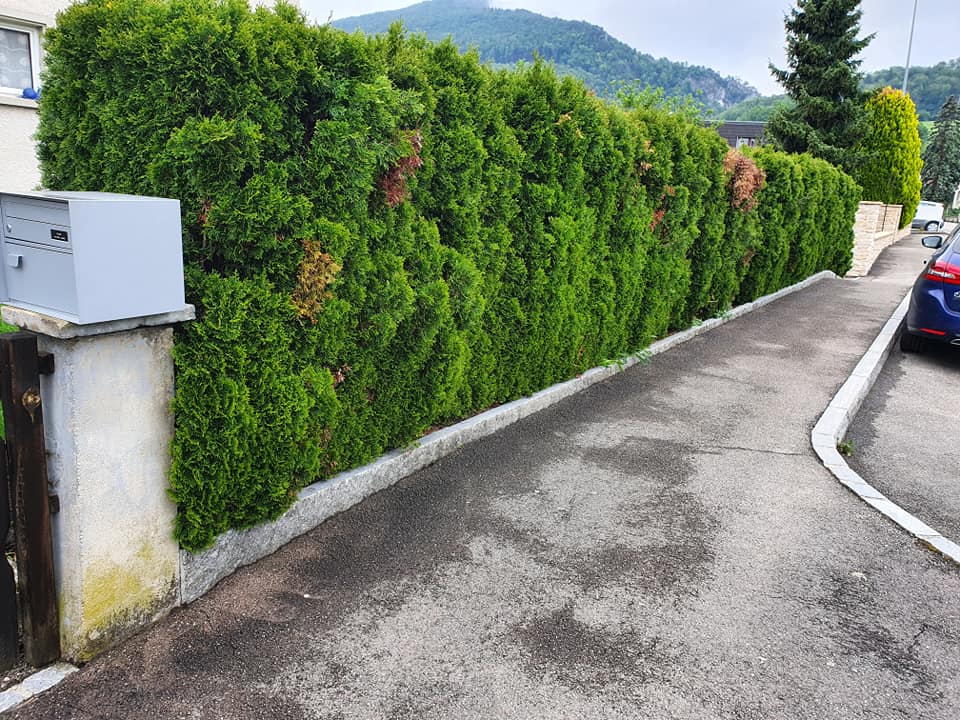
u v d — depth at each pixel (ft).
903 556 13.53
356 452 14.47
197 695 9.12
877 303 43.32
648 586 12.13
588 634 10.73
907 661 10.46
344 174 11.89
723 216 31.81
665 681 9.77
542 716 9.01
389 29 14.30
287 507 12.38
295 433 11.91
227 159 10.32
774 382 25.17
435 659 10.00
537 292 19.66
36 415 8.88
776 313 39.17
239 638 10.24
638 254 24.97
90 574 9.41
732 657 10.35
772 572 12.76
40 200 8.59
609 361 24.90
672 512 14.96
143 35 9.82
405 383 15.40
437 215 15.81
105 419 9.27
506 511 14.60
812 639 10.88
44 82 10.59
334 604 11.17
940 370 29.17
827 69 91.86
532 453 17.78
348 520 13.82
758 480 16.79
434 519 14.10
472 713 9.01
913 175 106.52
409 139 13.28
